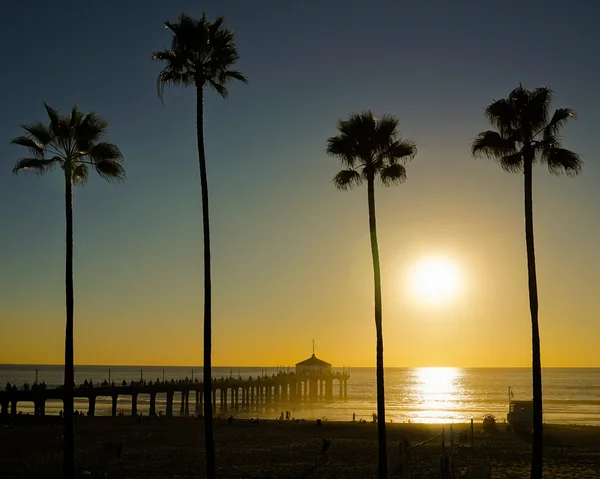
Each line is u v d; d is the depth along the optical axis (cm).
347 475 3866
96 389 8331
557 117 2842
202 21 2861
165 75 2881
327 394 14962
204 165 2833
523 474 3969
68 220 3103
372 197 3155
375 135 3139
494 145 2911
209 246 2791
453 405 13538
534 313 2781
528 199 2866
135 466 4225
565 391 19738
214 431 6406
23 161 3123
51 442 5347
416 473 3853
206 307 2758
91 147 3222
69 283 3055
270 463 4412
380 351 3014
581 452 4916
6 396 7456
